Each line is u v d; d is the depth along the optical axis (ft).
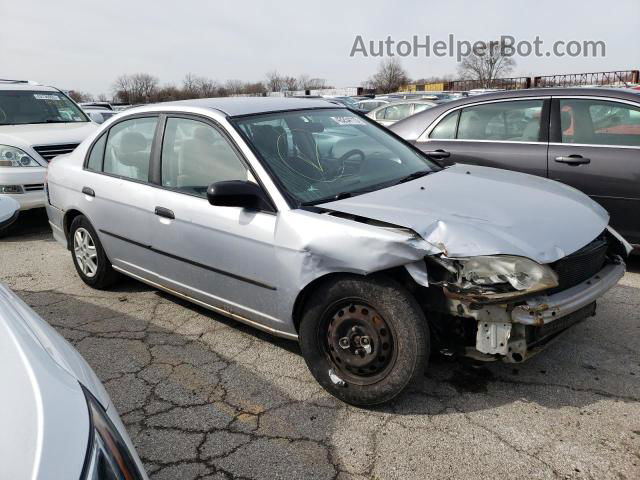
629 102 15.28
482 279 8.45
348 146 12.37
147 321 13.42
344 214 9.56
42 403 4.99
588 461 8.14
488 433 8.86
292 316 10.07
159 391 10.44
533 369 10.62
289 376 10.78
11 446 4.48
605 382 10.12
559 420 9.09
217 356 11.66
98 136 14.74
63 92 29.25
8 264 18.34
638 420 9.02
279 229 9.83
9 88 27.27
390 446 8.66
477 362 9.87
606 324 12.34
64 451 4.60
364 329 9.33
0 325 6.08
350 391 9.50
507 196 10.41
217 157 11.32
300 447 8.73
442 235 8.71
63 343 6.67
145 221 12.51
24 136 23.03
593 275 9.95
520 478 7.88
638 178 14.82
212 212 10.92
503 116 17.40
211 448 8.79
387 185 11.00
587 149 15.69
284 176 10.51
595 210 10.69
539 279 8.30
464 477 7.95
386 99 78.18
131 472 5.16
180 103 12.79
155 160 12.59
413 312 8.85
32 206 22.47
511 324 8.41
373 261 8.73
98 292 15.39
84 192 14.48
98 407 5.56
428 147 18.54
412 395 9.94
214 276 11.23
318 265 9.35
